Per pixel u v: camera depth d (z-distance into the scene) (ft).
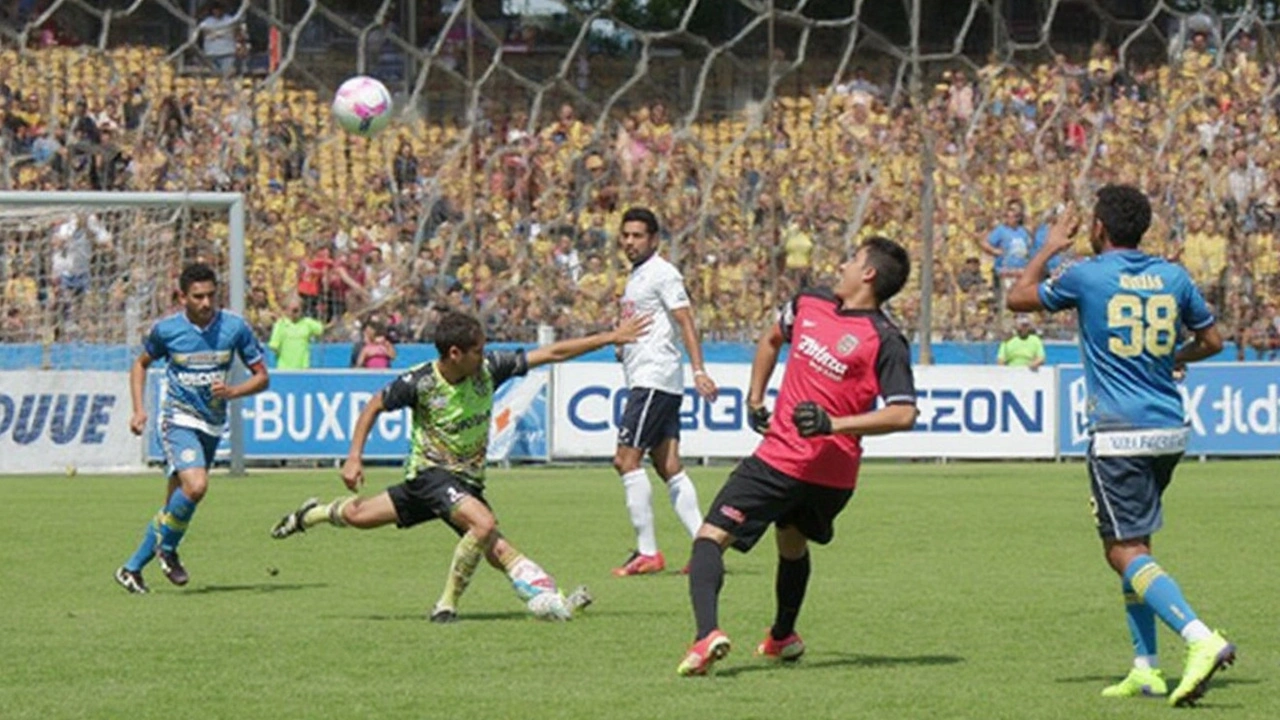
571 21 225.35
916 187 210.38
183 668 59.82
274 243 196.75
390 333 188.03
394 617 73.05
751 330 196.24
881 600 78.64
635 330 72.84
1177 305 54.44
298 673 58.80
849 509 125.90
